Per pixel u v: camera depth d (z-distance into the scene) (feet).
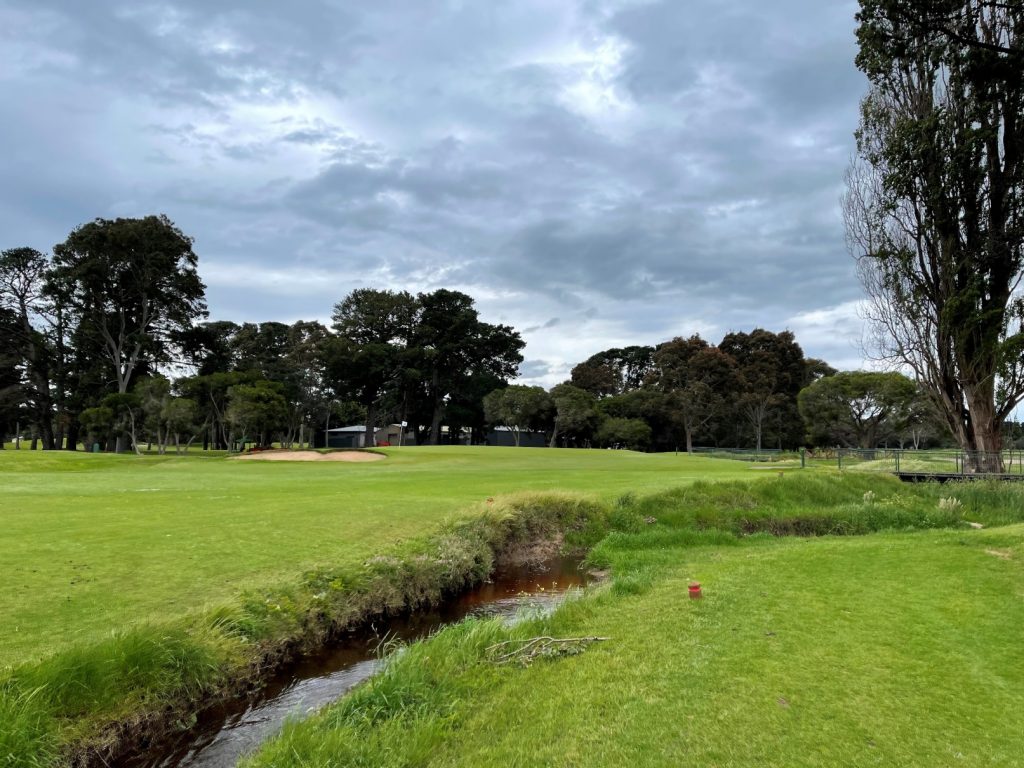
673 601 26.68
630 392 247.09
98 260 166.20
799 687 16.92
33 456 118.62
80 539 32.35
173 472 90.38
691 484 63.77
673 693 16.72
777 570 32.27
